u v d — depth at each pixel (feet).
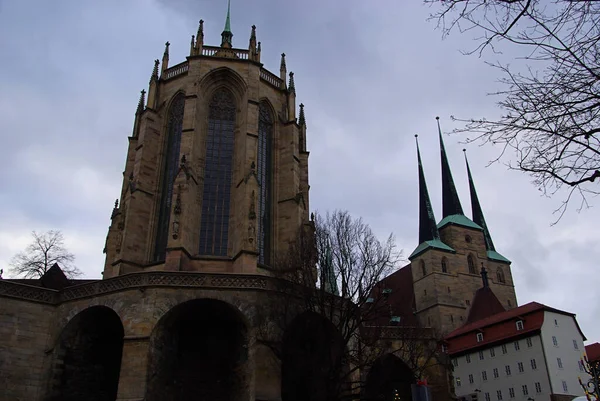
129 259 169.89
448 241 396.57
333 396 121.70
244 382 133.39
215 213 180.45
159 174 189.37
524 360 265.54
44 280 188.24
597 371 113.09
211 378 140.87
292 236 185.68
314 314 136.46
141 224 177.88
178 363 139.33
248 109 189.26
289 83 213.87
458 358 306.76
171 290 136.05
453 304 364.17
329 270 138.31
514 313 284.61
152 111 196.34
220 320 146.10
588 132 37.73
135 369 126.62
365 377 152.25
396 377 162.81
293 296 134.92
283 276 143.64
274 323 135.54
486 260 399.24
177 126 198.08
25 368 134.41
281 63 223.10
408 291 393.50
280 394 129.90
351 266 137.69
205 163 187.93
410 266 406.41
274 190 195.62
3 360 132.16
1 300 137.08
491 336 289.12
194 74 193.57
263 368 130.62
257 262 173.99
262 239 185.78
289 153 200.34
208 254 173.68
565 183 38.73
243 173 177.88
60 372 135.64
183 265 161.17
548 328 263.70
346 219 146.20
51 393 132.87
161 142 195.11
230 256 173.68
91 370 141.08
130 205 175.63
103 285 140.26
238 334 140.97
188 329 146.30
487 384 282.97
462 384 298.97
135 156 196.65
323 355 137.28
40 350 138.10
